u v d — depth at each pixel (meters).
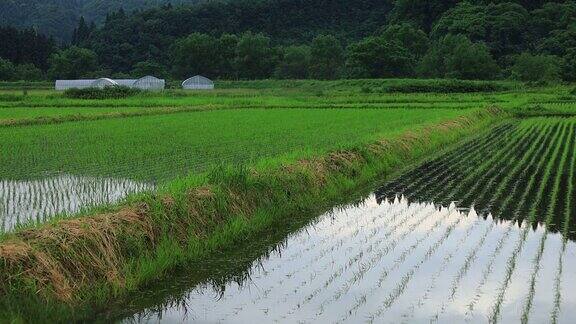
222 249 8.59
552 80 72.06
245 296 6.75
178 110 35.03
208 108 36.91
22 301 5.79
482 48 82.69
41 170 13.91
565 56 82.12
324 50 98.06
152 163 14.80
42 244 6.39
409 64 87.81
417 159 17.95
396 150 17.22
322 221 10.23
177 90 67.81
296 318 6.09
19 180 12.70
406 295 6.69
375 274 7.43
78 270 6.46
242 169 10.26
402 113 31.30
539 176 14.80
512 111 36.22
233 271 7.62
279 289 6.96
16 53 111.19
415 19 115.75
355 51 88.25
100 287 6.51
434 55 86.38
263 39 102.25
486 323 5.91
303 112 33.34
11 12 174.25
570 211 10.95
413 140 18.94
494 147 20.78
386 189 13.16
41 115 29.23
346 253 8.37
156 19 124.44
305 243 8.88
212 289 6.99
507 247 8.59
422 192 12.83
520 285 6.97
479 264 7.79
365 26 126.38
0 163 14.86
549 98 47.72
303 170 11.70
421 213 10.83
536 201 11.87
